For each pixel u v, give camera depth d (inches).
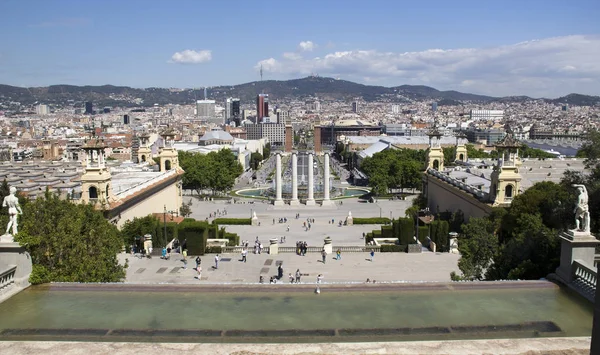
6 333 1269.7
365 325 1307.8
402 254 4254.4
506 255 2378.2
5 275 1493.6
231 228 6210.6
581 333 1264.8
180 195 7042.3
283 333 1258.6
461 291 1523.1
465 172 6392.7
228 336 1242.0
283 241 5408.5
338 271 3722.9
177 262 3996.1
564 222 2748.5
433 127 7071.9
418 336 1245.7
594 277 1453.0
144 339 1223.5
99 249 2442.2
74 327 1299.2
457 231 4938.5
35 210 2237.9
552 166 6579.7
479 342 1163.9
